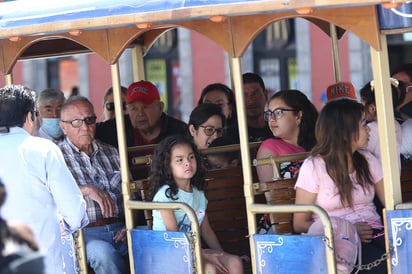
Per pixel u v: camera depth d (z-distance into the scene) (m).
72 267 15.41
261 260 13.55
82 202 12.95
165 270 14.20
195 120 16.56
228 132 16.94
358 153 13.85
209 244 14.86
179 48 50.16
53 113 18.05
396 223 12.66
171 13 13.00
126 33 14.35
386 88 12.73
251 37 13.34
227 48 13.50
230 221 15.59
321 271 12.98
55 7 14.31
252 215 13.59
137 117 18.39
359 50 45.12
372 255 13.62
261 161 14.16
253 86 18.59
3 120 12.86
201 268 13.82
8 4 15.36
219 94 18.80
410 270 12.60
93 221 15.82
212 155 15.96
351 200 13.59
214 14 12.70
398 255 12.68
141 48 19.70
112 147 16.56
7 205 12.48
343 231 13.23
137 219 15.66
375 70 12.69
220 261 14.43
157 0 13.25
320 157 13.62
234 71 13.49
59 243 12.92
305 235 13.16
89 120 16.08
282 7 12.27
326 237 12.87
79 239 15.27
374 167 13.81
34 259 8.88
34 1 15.01
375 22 12.58
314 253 13.02
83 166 16.06
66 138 16.22
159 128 18.73
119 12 13.48
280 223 13.87
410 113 16.27
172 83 50.47
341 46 45.59
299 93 15.22
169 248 14.11
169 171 14.37
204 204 14.80
